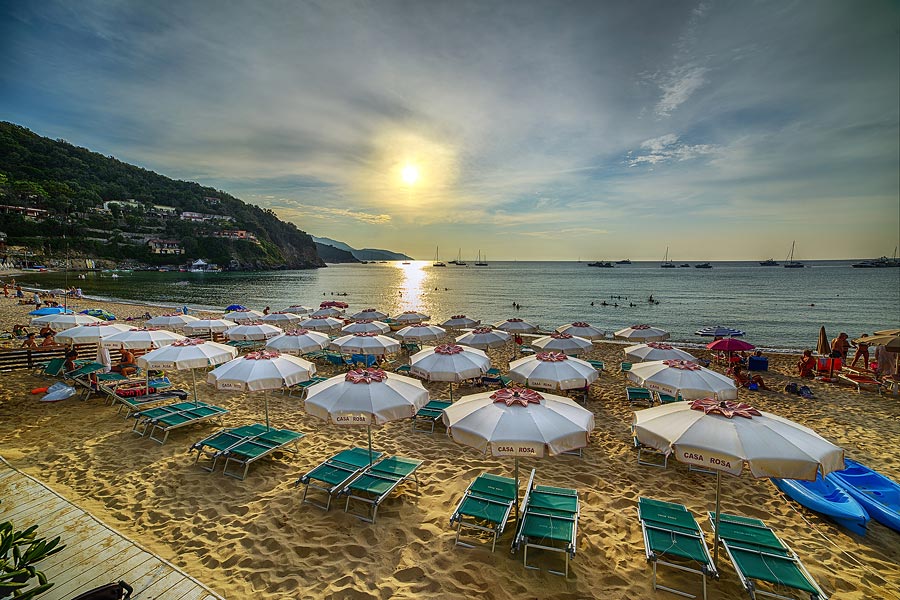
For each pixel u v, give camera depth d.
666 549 4.76
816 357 15.22
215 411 9.05
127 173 167.75
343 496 6.55
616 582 4.88
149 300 49.50
